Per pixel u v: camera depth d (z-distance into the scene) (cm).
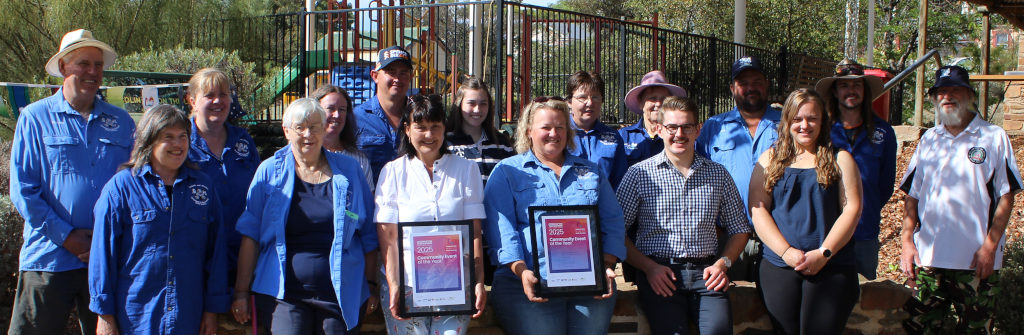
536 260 373
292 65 1056
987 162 422
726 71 1038
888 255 682
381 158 455
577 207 381
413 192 375
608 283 378
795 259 380
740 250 405
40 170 376
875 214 441
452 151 443
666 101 398
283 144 842
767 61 1120
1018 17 948
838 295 385
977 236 425
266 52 1170
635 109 514
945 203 433
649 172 401
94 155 383
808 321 389
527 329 379
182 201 353
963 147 430
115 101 639
